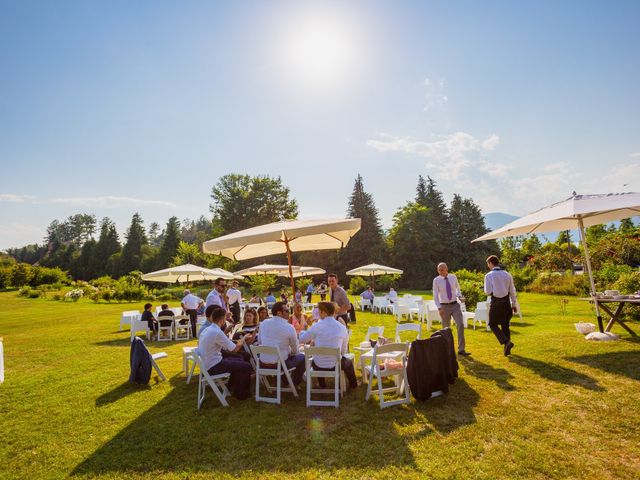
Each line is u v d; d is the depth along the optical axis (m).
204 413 4.91
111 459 3.81
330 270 48.44
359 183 51.44
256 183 53.56
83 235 134.00
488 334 9.75
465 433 3.95
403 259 47.97
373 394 5.42
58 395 5.96
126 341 11.35
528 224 6.94
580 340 7.61
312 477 3.30
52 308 25.73
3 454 4.02
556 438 3.74
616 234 21.77
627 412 4.18
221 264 39.50
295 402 5.21
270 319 5.62
